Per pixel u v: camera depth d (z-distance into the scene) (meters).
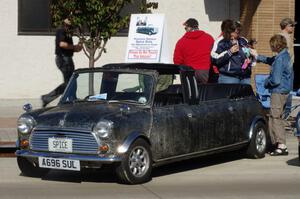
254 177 10.75
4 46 20.09
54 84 20.31
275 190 9.72
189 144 10.87
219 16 20.78
